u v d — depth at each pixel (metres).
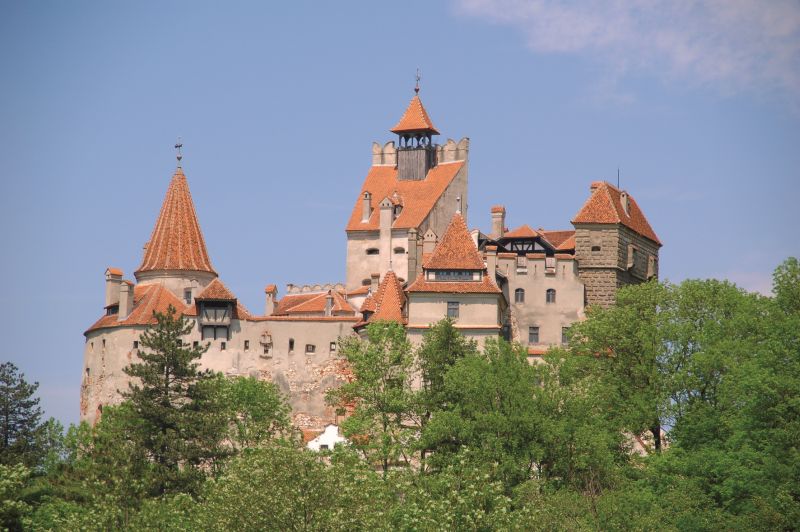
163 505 146.88
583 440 159.00
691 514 147.12
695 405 169.88
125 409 183.12
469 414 165.62
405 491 137.75
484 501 134.00
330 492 132.00
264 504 130.75
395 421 172.62
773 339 160.62
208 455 179.62
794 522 140.00
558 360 172.62
